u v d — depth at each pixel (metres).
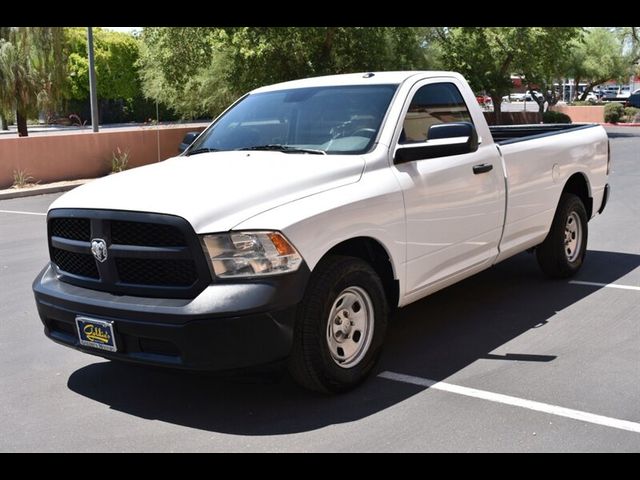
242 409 4.46
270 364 4.14
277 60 23.53
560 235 6.97
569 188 7.47
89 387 4.93
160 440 4.09
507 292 6.88
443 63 31.94
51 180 19.20
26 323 6.55
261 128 5.57
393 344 5.56
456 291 6.97
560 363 5.05
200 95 29.14
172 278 4.16
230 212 4.13
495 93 33.53
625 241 9.23
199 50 23.42
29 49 27.28
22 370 5.31
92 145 20.12
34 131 45.25
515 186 6.13
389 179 4.87
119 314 4.20
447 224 5.34
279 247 4.09
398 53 25.52
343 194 4.53
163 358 4.14
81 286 4.53
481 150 5.79
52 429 4.29
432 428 4.11
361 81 5.61
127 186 4.55
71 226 4.59
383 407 4.40
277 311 4.07
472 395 4.54
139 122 63.25
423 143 5.09
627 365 4.97
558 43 31.58
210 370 4.04
